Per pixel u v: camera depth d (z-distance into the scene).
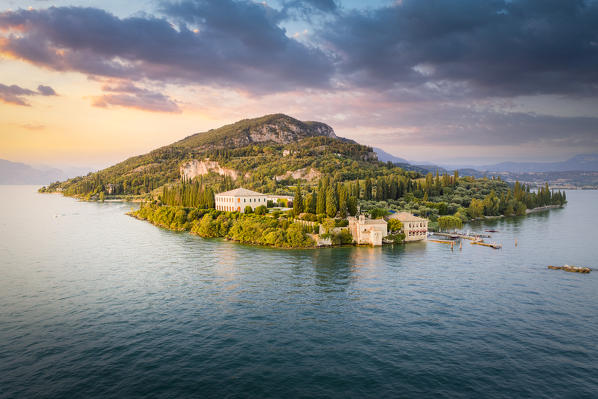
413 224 155.25
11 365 48.22
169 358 50.25
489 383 45.09
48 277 88.94
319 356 51.28
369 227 142.12
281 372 47.06
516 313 67.56
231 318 64.06
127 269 97.12
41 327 59.81
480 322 63.34
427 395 42.50
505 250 129.00
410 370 47.84
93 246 131.38
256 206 190.25
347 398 41.78
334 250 129.75
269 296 75.75
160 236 155.62
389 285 84.25
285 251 125.62
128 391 42.72
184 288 80.44
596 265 105.50
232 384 44.25
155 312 66.44
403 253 124.44
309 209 164.75
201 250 125.12
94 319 63.09
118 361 49.34
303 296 75.94
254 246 134.38
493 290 80.94
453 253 124.31
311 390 43.25
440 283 86.12
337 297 75.50
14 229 174.38
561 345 55.22
